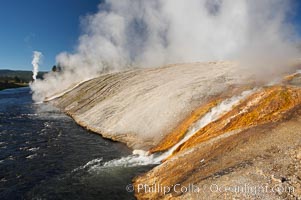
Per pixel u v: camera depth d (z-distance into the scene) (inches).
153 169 767.7
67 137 1247.5
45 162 904.3
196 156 705.6
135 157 959.0
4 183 741.9
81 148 1072.8
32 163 893.8
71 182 745.0
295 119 717.3
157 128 1130.7
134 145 1080.8
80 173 807.1
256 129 717.9
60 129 1413.6
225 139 727.1
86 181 748.6
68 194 678.5
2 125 1480.1
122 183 730.2
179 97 1258.6
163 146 983.6
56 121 1638.8
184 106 1177.4
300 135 615.5
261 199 456.4
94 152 1019.3
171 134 1039.0
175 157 766.5
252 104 920.9
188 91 1293.1
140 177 749.9
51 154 991.0
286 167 518.6
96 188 705.6
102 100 1811.0
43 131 1360.7
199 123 997.2
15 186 724.7
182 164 698.8
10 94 3823.8
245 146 645.3
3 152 1005.8
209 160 652.1
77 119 1643.7
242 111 903.1
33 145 1106.1
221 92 1202.6
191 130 985.5
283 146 591.2
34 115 1846.7
